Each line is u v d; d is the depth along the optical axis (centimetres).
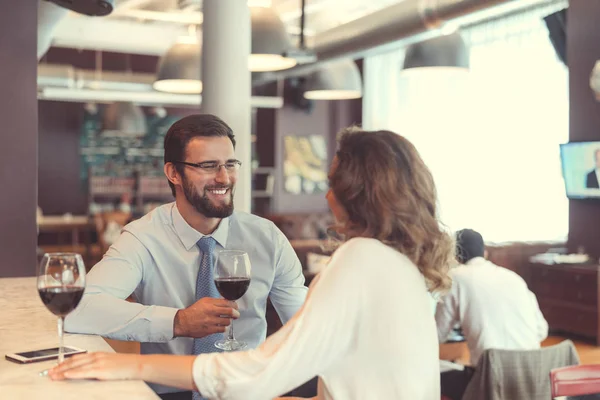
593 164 789
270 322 637
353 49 764
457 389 403
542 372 349
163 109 1378
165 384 164
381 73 1315
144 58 1335
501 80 1049
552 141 983
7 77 428
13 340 203
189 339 243
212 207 235
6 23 427
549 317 801
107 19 1206
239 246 253
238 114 479
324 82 909
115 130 1139
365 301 162
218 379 160
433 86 1194
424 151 1212
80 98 1132
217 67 477
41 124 1322
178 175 237
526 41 1007
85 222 1234
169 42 1265
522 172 1024
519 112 1023
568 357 358
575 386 275
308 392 282
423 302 168
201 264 244
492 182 1074
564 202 977
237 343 219
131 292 239
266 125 1366
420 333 166
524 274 877
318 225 1221
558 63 969
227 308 210
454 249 177
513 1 552
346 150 173
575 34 826
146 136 1387
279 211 1347
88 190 1340
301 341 159
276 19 552
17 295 279
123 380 163
